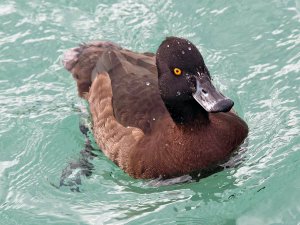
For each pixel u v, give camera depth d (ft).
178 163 35.78
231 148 36.42
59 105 43.73
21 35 48.01
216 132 35.78
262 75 43.78
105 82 39.75
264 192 36.42
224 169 36.81
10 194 38.81
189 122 35.09
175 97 34.53
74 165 40.09
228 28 47.26
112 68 40.24
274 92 42.52
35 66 46.26
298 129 39.83
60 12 49.21
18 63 46.50
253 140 39.01
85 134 41.70
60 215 37.09
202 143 35.58
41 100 44.14
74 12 49.14
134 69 39.58
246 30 46.96
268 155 38.32
